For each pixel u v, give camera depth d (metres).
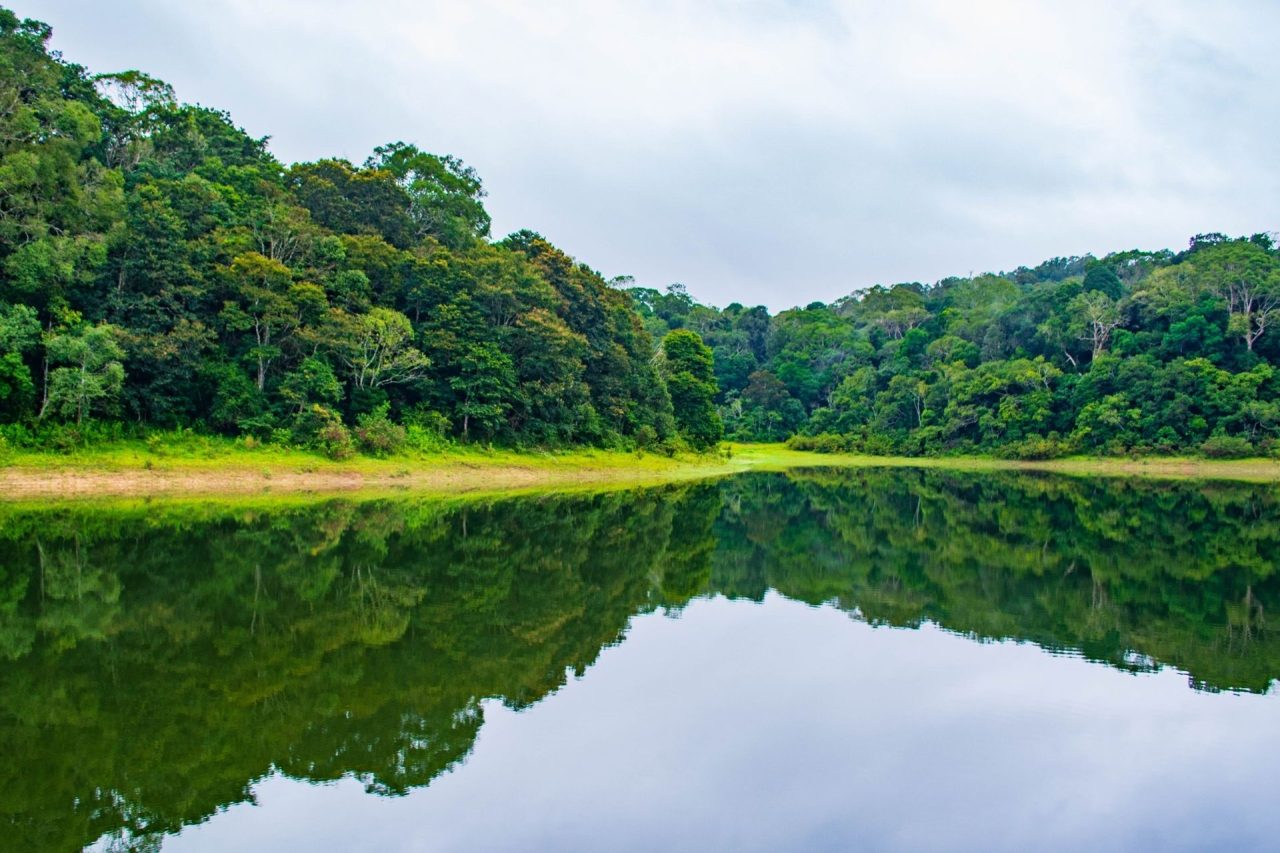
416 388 49.94
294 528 25.86
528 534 26.83
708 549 24.77
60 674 11.38
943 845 7.40
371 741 9.48
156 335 38.59
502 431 53.47
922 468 83.50
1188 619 15.75
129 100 59.94
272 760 8.93
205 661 12.15
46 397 35.47
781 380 126.50
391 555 21.73
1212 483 58.12
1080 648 13.75
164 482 35.91
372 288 51.62
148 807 7.83
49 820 7.53
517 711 10.52
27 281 35.22
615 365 62.56
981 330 109.38
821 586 19.16
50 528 24.52
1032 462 86.19
